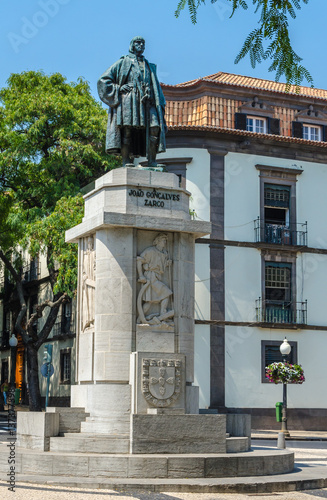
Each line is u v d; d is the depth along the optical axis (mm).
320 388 33188
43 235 30141
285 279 33562
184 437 12234
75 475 11422
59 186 32562
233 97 34094
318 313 33781
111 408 12758
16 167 33281
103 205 13906
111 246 13609
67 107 32656
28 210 32844
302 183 34375
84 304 14273
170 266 13891
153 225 13664
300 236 33938
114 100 14617
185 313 13828
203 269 32094
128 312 13375
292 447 22703
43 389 43156
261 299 32719
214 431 12477
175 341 13617
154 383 12602
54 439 12312
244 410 31719
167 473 11438
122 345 13250
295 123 35062
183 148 32750
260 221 33188
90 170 33125
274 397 32219
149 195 13945
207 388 31438
